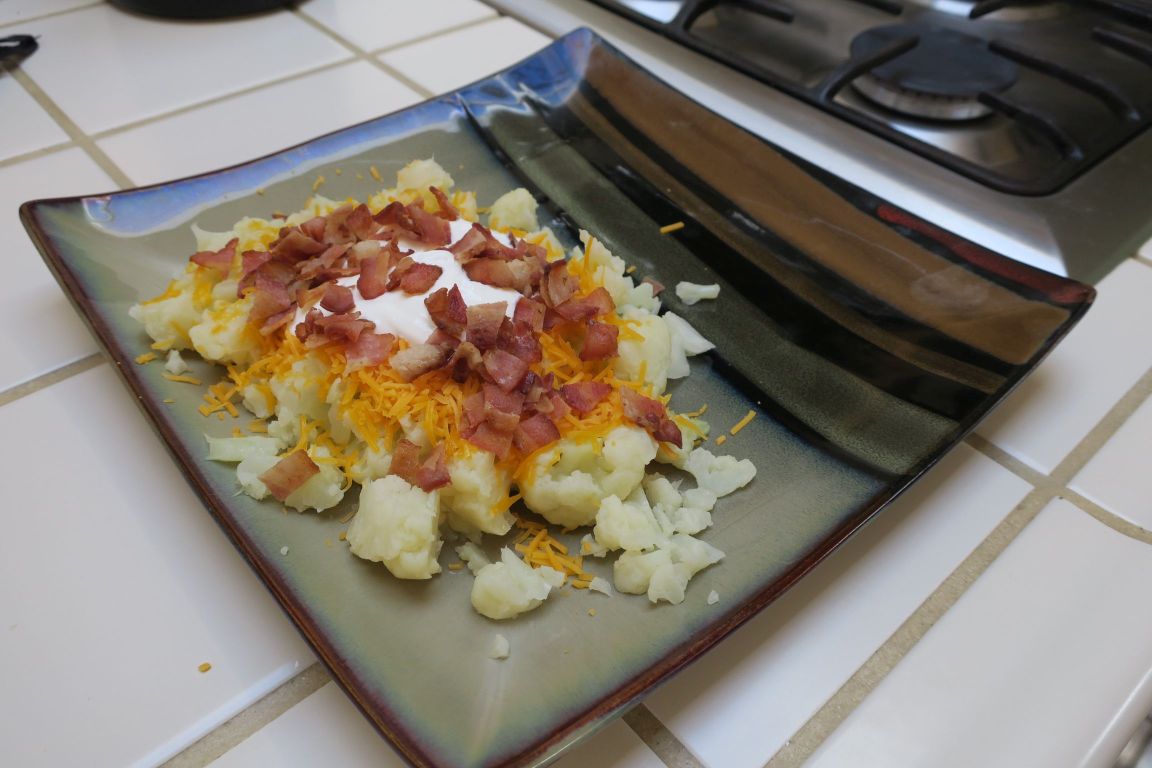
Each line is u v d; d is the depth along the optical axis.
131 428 0.29
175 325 0.30
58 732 0.22
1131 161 0.40
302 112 0.46
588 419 0.27
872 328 0.33
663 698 0.23
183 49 0.51
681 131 0.40
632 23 0.51
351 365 0.27
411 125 0.41
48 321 0.33
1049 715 0.22
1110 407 0.31
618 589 0.25
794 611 0.25
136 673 0.23
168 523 0.26
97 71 0.48
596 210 0.39
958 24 0.51
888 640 0.24
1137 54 0.46
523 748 0.20
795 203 0.37
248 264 0.31
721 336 0.33
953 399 0.29
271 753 0.22
